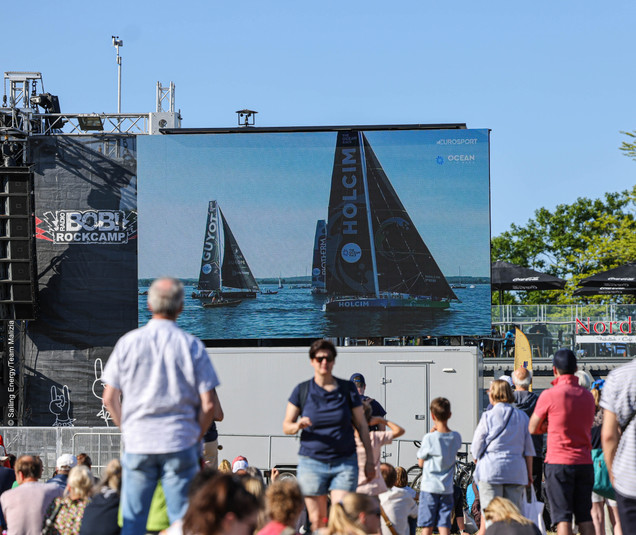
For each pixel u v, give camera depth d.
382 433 8.61
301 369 20.86
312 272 25.34
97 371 25.38
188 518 4.18
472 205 25.16
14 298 24.75
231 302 25.45
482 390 21.28
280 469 20.67
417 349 20.62
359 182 25.41
